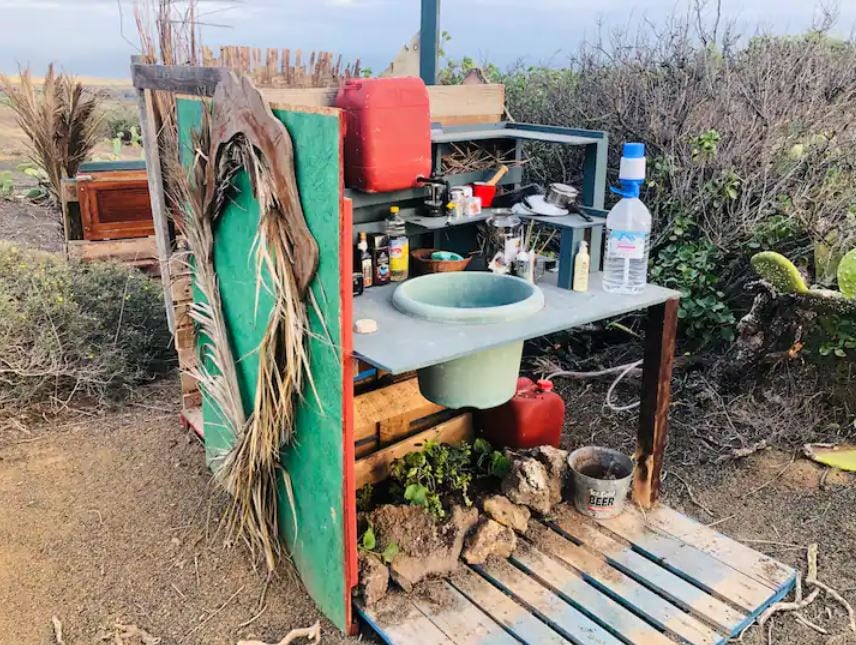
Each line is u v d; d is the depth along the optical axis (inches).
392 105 89.3
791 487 112.9
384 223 101.3
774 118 144.1
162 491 113.8
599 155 107.8
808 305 120.7
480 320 85.7
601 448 108.6
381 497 104.4
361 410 105.3
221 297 96.7
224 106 83.4
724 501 110.7
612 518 102.9
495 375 90.4
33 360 137.1
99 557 98.7
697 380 139.3
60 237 229.9
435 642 80.7
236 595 92.1
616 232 97.0
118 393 145.5
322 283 74.9
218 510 108.7
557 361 159.0
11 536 102.5
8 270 157.9
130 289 157.8
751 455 120.6
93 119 216.4
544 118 182.4
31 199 277.3
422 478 101.3
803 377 126.0
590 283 103.3
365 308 91.0
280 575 95.4
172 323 127.3
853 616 87.1
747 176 142.0
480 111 118.5
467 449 108.3
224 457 99.5
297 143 73.2
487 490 105.8
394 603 86.4
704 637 81.8
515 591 89.0
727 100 150.3
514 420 111.9
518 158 120.8
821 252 133.3
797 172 143.6
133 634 85.4
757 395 130.5
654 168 154.0
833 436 122.0
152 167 117.6
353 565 82.6
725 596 87.7
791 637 84.4
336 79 121.4
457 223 101.9
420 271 105.6
